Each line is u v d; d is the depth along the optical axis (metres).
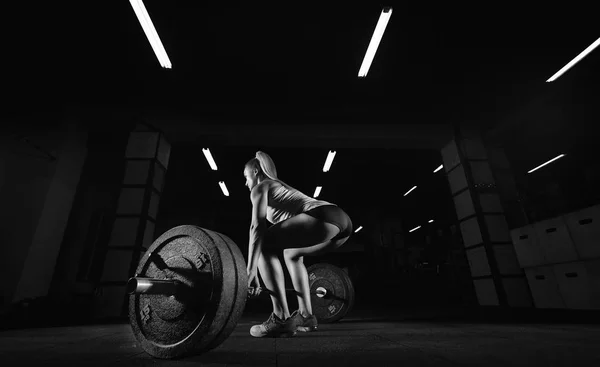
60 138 5.83
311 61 5.44
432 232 16.16
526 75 5.70
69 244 5.88
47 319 4.32
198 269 1.40
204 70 5.58
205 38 4.91
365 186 11.91
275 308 2.22
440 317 4.01
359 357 1.34
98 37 4.77
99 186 6.76
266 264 2.23
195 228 1.48
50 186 5.50
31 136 5.68
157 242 1.54
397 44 5.08
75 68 5.32
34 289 5.10
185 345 1.29
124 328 3.06
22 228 5.18
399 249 16.06
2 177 5.32
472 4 4.37
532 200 8.36
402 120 6.90
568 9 4.39
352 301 3.33
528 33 4.81
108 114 6.14
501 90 6.12
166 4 4.32
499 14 4.51
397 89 6.17
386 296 11.95
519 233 5.19
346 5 4.41
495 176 7.02
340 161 9.66
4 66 5.05
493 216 6.43
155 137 6.46
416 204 14.55
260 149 8.70
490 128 7.16
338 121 6.89
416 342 1.80
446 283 11.27
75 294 5.49
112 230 5.79
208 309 1.30
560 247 4.39
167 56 5.19
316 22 4.68
